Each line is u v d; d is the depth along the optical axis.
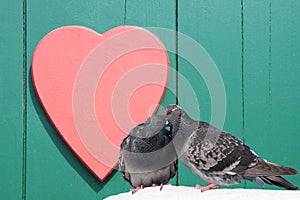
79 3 3.22
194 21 3.24
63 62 3.15
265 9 3.26
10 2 3.21
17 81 3.19
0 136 3.17
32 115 3.18
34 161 3.18
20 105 3.18
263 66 3.25
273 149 3.23
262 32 3.26
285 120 3.24
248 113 3.23
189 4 3.25
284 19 3.27
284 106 3.24
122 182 3.18
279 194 2.87
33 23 3.20
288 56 3.26
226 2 3.26
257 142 3.23
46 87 3.15
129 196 2.96
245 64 3.25
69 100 3.14
